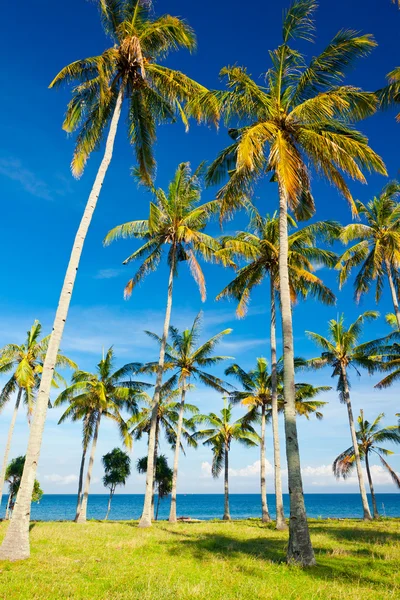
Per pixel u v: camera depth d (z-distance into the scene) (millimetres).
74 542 13828
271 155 11906
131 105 16297
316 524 25391
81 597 6852
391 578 8508
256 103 13781
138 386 29594
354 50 12906
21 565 9375
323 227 20281
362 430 37406
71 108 15094
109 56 14070
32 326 29297
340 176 13062
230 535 17703
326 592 7312
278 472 21188
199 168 24203
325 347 30812
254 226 23078
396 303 21734
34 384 28750
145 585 7750
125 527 21609
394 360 26922
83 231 13125
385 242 21609
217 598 6926
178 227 23500
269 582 8148
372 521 27891
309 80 13594
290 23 13727
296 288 23375
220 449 41250
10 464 39094
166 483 43062
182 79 15391
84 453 32688
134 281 24453
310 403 33188
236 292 24109
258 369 31172
